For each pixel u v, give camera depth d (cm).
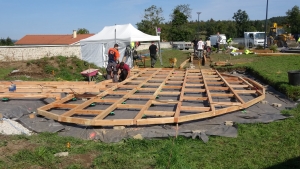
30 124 568
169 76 1137
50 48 1686
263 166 392
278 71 1137
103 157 414
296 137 489
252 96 827
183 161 396
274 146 458
